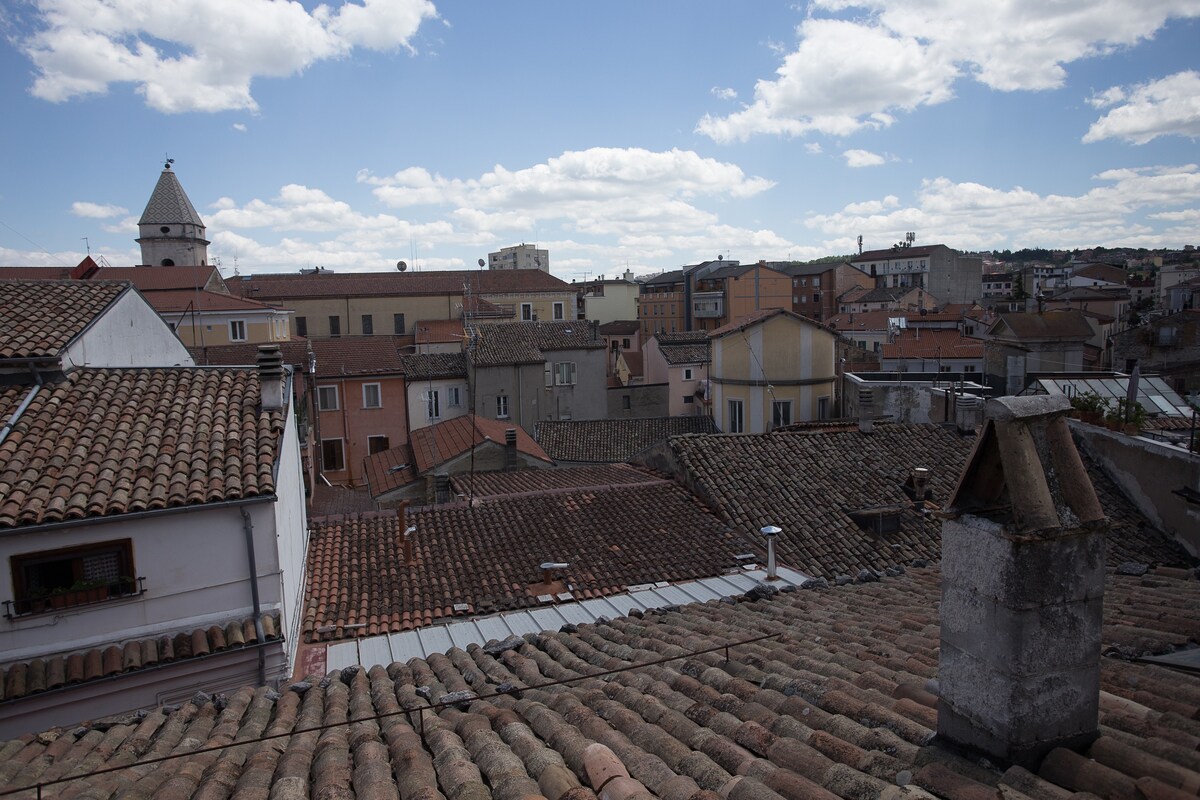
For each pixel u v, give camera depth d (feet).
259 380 43.96
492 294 241.76
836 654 23.93
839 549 49.16
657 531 51.24
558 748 19.22
